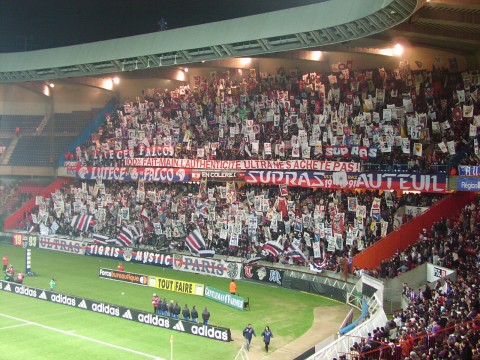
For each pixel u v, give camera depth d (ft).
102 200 234.38
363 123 187.42
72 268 199.21
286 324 136.77
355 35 171.73
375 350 87.81
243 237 194.70
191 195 216.74
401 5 137.39
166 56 220.23
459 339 78.28
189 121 237.86
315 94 213.66
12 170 279.28
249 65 245.65
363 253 161.68
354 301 153.38
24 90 295.48
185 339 126.21
